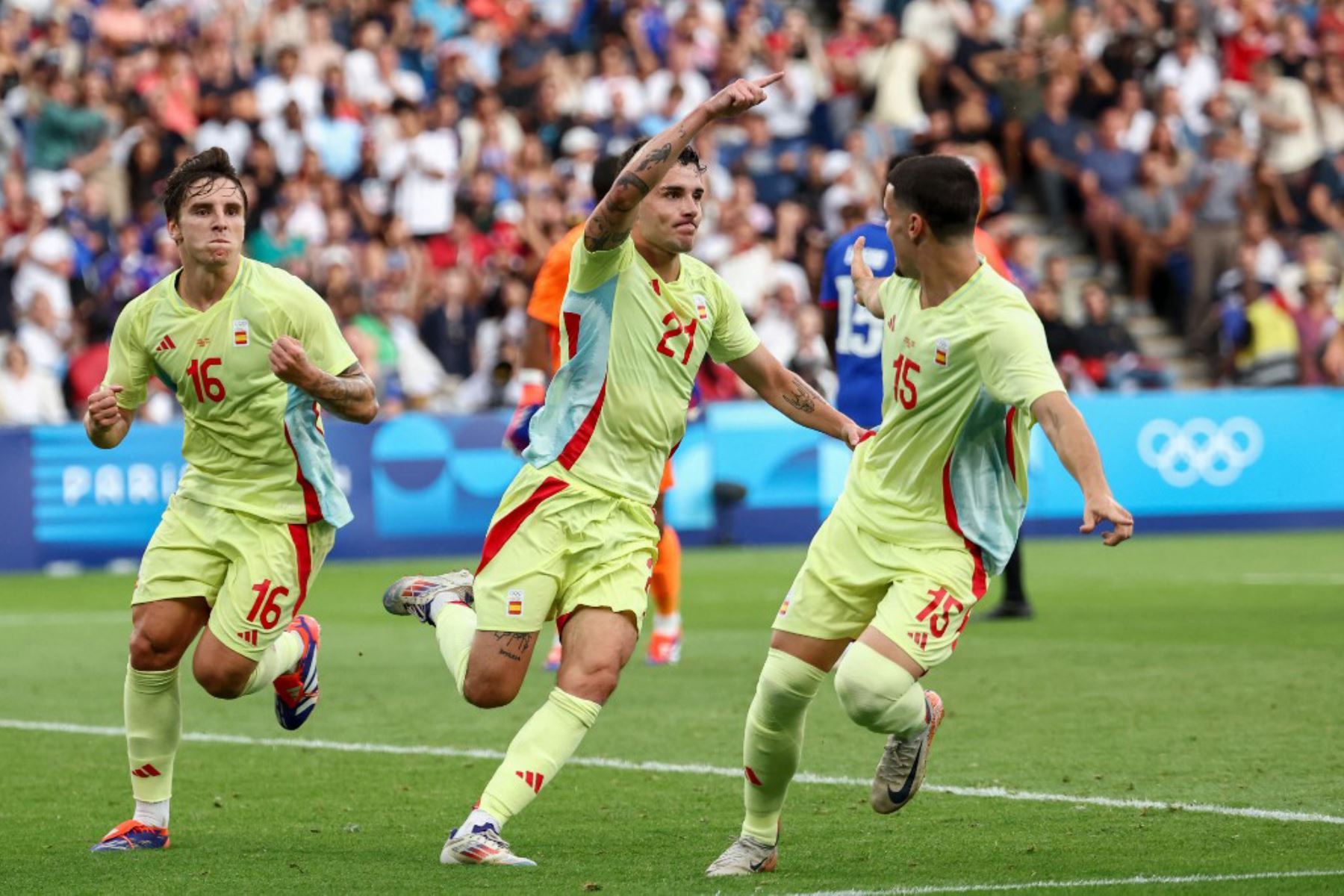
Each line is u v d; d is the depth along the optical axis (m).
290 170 64.62
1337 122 75.69
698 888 16.27
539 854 18.03
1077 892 15.74
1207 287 69.69
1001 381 16.36
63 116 63.59
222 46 65.94
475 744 25.48
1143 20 77.19
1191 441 61.53
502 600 17.80
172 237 18.67
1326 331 67.00
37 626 40.50
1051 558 54.00
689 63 72.56
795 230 66.25
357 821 20.09
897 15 77.38
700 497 57.78
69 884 16.73
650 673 32.03
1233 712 26.61
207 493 18.91
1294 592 43.50
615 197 16.98
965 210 16.64
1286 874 16.41
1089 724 25.83
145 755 18.73
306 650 20.31
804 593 17.33
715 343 18.55
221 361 18.50
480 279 62.84
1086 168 72.31
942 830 19.09
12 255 59.41
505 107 70.75
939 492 17.05
